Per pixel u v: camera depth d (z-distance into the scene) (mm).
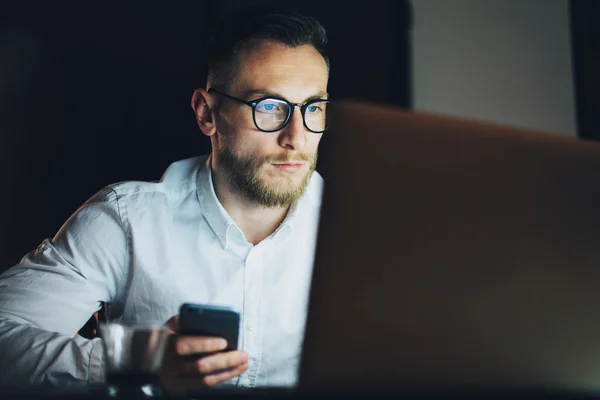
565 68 3336
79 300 1476
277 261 1588
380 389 734
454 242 746
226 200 1591
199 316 981
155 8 3049
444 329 745
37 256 1493
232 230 1549
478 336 754
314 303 723
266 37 1468
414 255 735
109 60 3016
